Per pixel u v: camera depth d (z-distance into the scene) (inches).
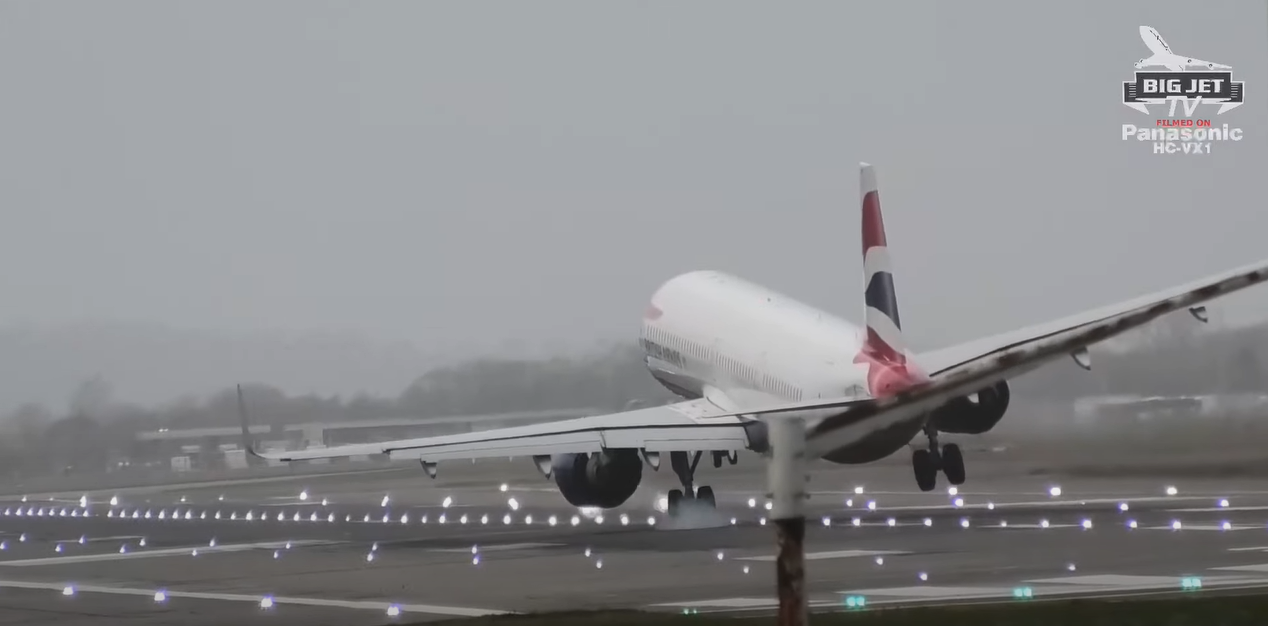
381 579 3976.4
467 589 3627.0
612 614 2613.2
